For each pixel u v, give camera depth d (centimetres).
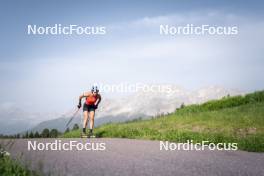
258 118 1716
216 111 2127
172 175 707
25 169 700
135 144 1267
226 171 754
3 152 884
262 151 1112
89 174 708
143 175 704
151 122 2028
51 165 802
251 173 738
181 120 1917
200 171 749
